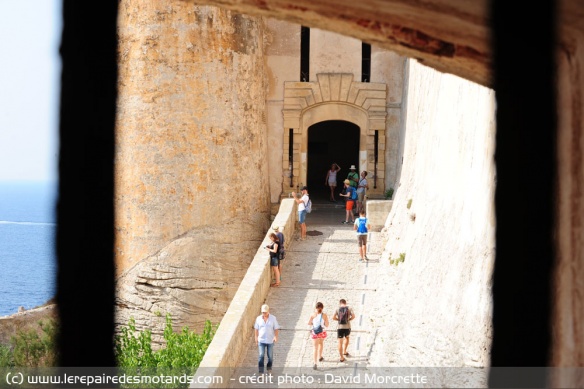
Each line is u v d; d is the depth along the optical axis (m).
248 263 27.97
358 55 30.27
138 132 26.69
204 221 27.09
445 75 19.03
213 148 27.22
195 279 26.80
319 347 17.70
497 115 12.07
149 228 26.69
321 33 30.22
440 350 15.34
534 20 9.91
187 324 26.69
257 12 11.00
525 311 11.24
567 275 10.27
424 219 19.62
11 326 25.75
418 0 10.06
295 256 24.94
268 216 29.69
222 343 16.72
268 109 30.23
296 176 30.30
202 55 26.98
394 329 18.17
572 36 9.84
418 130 23.00
